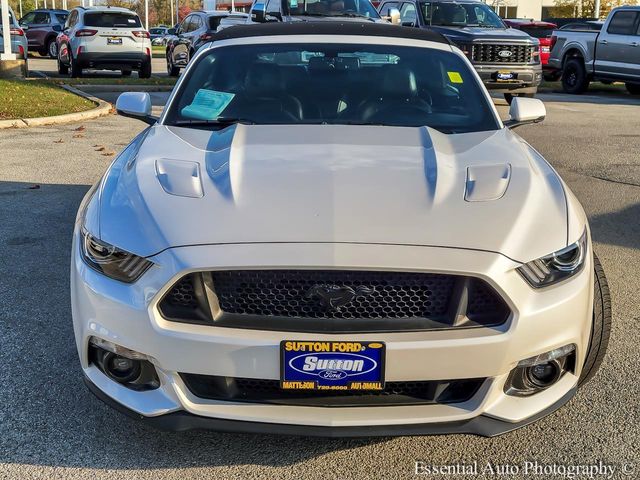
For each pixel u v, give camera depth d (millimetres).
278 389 2660
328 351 2527
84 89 15180
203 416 2631
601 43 17688
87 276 2803
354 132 3598
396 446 3006
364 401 2627
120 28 18703
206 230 2676
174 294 2629
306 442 3025
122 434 3059
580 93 18594
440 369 2561
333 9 11953
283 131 3605
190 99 4070
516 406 2693
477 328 2586
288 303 2590
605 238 5797
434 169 3088
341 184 2918
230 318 2588
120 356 2725
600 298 3139
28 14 30422
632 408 3270
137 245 2709
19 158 8320
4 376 3496
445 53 4465
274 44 4453
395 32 4641
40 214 6184
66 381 3465
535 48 13648
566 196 3096
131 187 3018
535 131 11023
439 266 2549
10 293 4500
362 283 2584
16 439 3006
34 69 23172
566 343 2719
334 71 4250
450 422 2631
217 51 4418
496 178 3029
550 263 2717
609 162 8719
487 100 4102
